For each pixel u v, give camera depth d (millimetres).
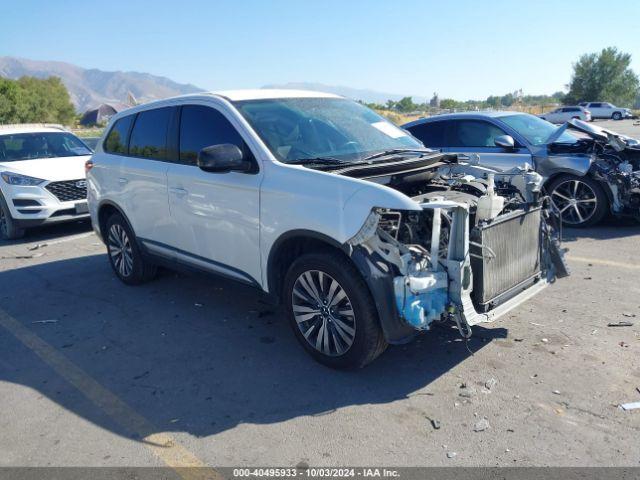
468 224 3639
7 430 3463
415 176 4230
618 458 2945
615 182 7496
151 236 5477
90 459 3139
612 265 6125
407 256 3484
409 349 4285
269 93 4977
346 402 3596
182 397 3754
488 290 3816
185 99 5059
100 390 3908
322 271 3820
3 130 10047
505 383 3729
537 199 4395
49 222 8750
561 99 86312
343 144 4582
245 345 4504
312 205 3758
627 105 80250
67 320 5266
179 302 5574
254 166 4215
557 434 3166
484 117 8570
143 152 5469
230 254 4539
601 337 4336
